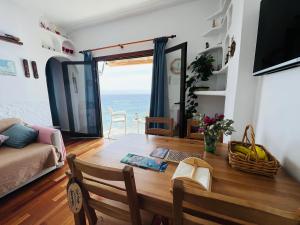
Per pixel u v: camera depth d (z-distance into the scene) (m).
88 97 3.85
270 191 0.77
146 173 0.97
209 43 2.63
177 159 1.14
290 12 0.90
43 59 2.97
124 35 3.22
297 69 0.93
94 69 3.63
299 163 0.89
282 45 0.98
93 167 0.69
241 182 0.85
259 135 1.43
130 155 1.21
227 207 0.48
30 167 1.88
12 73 2.48
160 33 2.93
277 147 1.12
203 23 2.62
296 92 0.94
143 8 2.80
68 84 3.88
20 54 2.58
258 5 1.40
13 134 2.12
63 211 1.54
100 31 3.41
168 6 2.76
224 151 1.25
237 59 1.55
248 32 1.45
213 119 1.19
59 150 2.31
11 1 2.42
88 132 4.08
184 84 2.53
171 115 3.00
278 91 1.14
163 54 2.84
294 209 0.66
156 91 3.00
